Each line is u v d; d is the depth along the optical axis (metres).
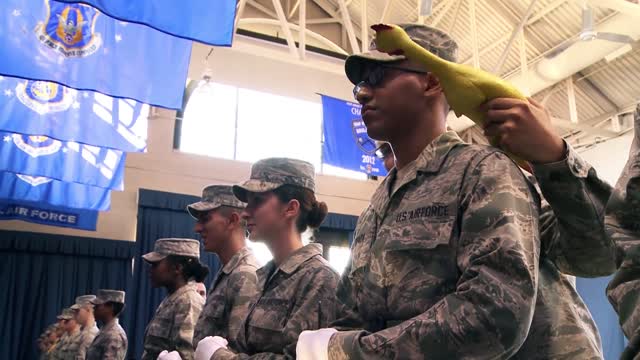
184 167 8.98
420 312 1.04
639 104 0.92
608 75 7.84
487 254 0.94
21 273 7.79
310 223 2.17
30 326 7.71
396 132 1.25
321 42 9.76
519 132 0.99
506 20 7.85
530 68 7.85
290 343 1.77
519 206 0.98
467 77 1.01
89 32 3.58
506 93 1.01
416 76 1.22
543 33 7.77
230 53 7.53
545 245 1.12
